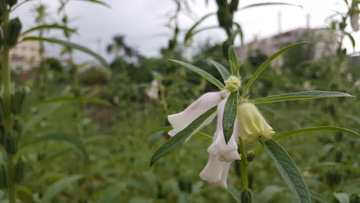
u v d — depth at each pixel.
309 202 0.10
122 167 0.52
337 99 0.27
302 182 0.10
